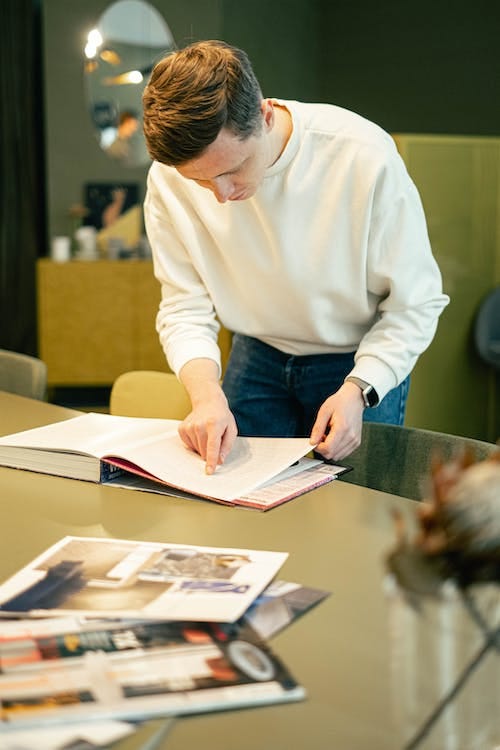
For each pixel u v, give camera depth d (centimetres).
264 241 181
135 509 134
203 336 187
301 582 107
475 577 67
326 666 87
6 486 145
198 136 138
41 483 147
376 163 171
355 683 84
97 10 603
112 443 153
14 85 607
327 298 187
